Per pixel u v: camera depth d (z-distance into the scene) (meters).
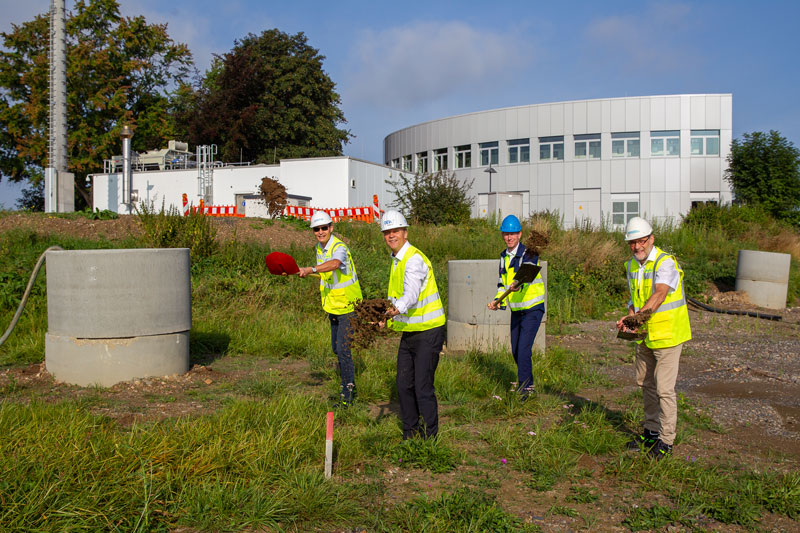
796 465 4.69
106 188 30.27
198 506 3.56
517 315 6.38
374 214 24.62
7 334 7.35
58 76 21.20
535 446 4.84
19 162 37.12
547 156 40.56
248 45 41.31
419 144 47.09
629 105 38.44
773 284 15.58
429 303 4.75
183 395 6.25
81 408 5.38
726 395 6.87
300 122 41.59
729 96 37.56
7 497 3.41
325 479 4.04
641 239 4.73
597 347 9.91
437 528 3.48
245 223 16.03
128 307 6.52
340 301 5.95
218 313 9.84
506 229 6.33
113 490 3.60
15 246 12.03
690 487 4.22
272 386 6.50
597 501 4.02
